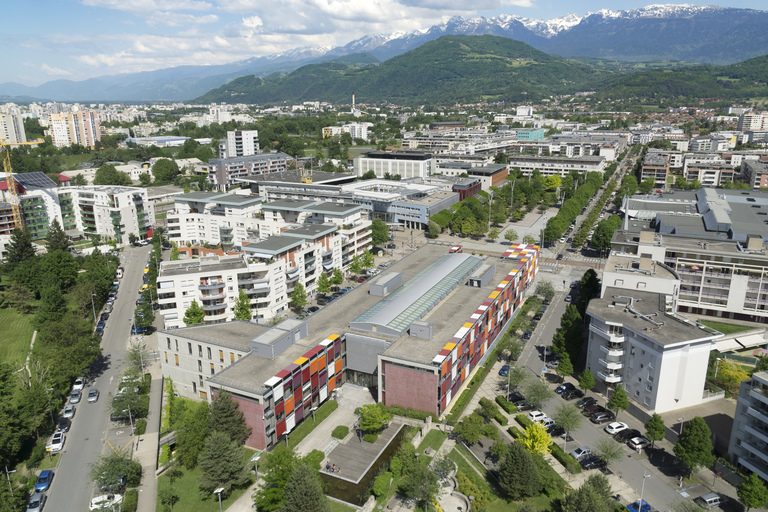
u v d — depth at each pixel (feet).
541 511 313.53
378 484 322.96
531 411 418.10
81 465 361.92
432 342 427.74
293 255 613.11
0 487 309.63
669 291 491.72
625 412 414.82
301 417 402.72
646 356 403.13
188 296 540.52
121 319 608.60
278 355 407.03
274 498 308.60
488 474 346.95
